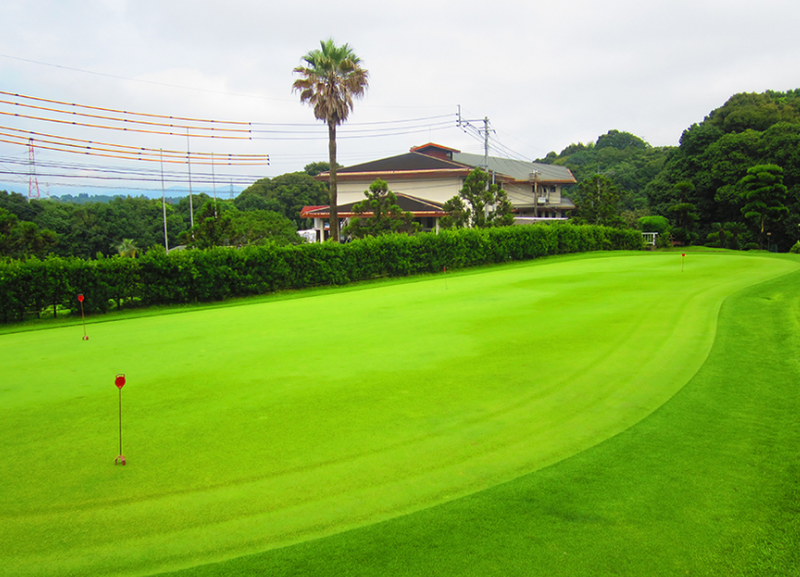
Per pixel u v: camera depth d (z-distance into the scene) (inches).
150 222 2368.4
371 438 226.1
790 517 150.3
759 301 512.1
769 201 1612.9
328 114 1221.1
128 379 329.1
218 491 185.5
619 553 139.5
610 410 249.1
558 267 1057.5
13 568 147.1
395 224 1267.2
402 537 152.5
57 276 674.2
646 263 1072.2
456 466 197.8
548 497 169.8
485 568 136.0
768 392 256.1
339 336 441.4
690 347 358.6
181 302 791.1
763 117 2090.3
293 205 2933.1
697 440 207.0
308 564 142.3
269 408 266.7
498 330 436.5
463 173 1820.9
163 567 145.3
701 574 130.6
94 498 183.3
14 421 260.4
